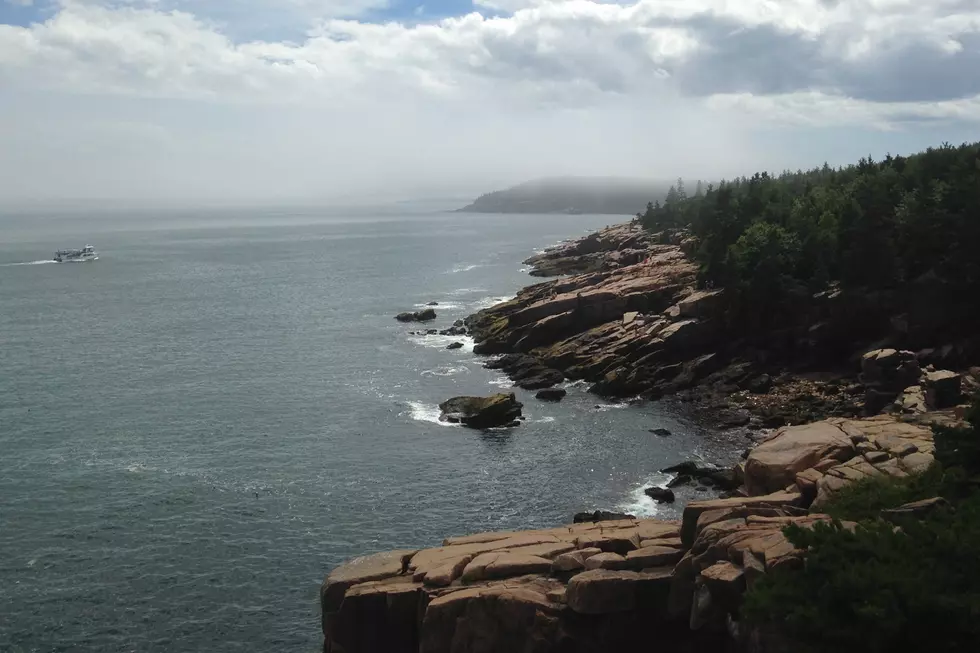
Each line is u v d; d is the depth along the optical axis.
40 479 72.38
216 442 82.62
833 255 103.56
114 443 82.38
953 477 33.94
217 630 49.50
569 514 64.06
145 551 58.91
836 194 133.88
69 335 141.00
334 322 152.50
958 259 91.06
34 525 63.03
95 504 66.94
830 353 97.88
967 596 23.80
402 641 39.41
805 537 28.23
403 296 187.50
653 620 35.97
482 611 36.97
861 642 24.78
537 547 42.22
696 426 85.38
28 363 118.75
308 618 50.78
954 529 27.02
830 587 25.62
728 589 31.94
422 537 60.88
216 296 190.38
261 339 136.38
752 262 104.12
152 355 124.25
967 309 90.31
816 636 25.75
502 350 121.00
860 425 48.72
